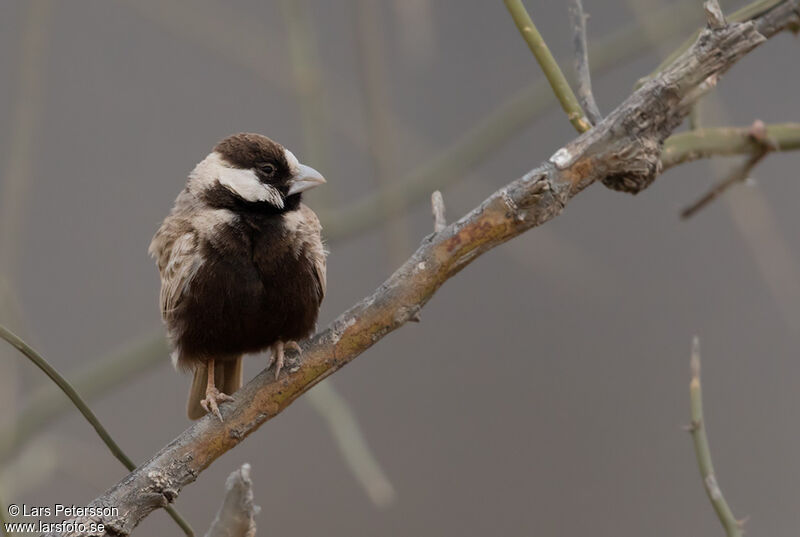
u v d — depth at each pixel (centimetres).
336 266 1541
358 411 1496
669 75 529
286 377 553
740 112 1481
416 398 1499
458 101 1555
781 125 596
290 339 715
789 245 1478
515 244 1143
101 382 816
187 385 1455
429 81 1558
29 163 724
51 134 1520
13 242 711
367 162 1541
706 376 1472
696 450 561
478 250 541
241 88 1576
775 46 1495
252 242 696
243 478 467
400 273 549
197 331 696
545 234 1152
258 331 701
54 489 1288
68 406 799
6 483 656
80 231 1507
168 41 1578
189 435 544
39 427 793
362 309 554
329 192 852
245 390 554
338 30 1573
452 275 549
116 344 1467
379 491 668
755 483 1396
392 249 750
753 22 544
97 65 1557
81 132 1534
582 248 1546
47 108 1523
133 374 820
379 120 743
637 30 846
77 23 1551
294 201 728
